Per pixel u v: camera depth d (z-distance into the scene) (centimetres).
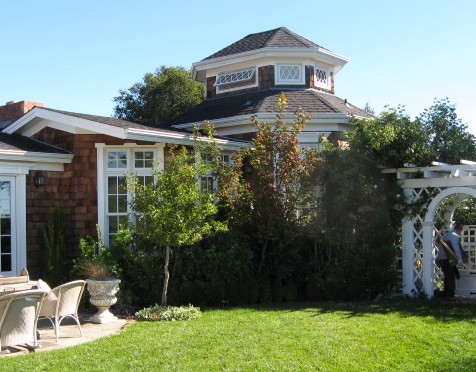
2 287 841
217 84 1889
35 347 827
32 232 1301
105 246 1313
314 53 1772
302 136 1573
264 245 1317
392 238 1326
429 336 875
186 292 1192
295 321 1003
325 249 1374
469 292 1377
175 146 1368
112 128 1258
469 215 1612
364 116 1719
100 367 715
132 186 1126
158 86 3041
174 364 727
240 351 787
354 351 789
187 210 1097
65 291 891
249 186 1316
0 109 1856
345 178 1327
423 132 1398
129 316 1118
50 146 1391
